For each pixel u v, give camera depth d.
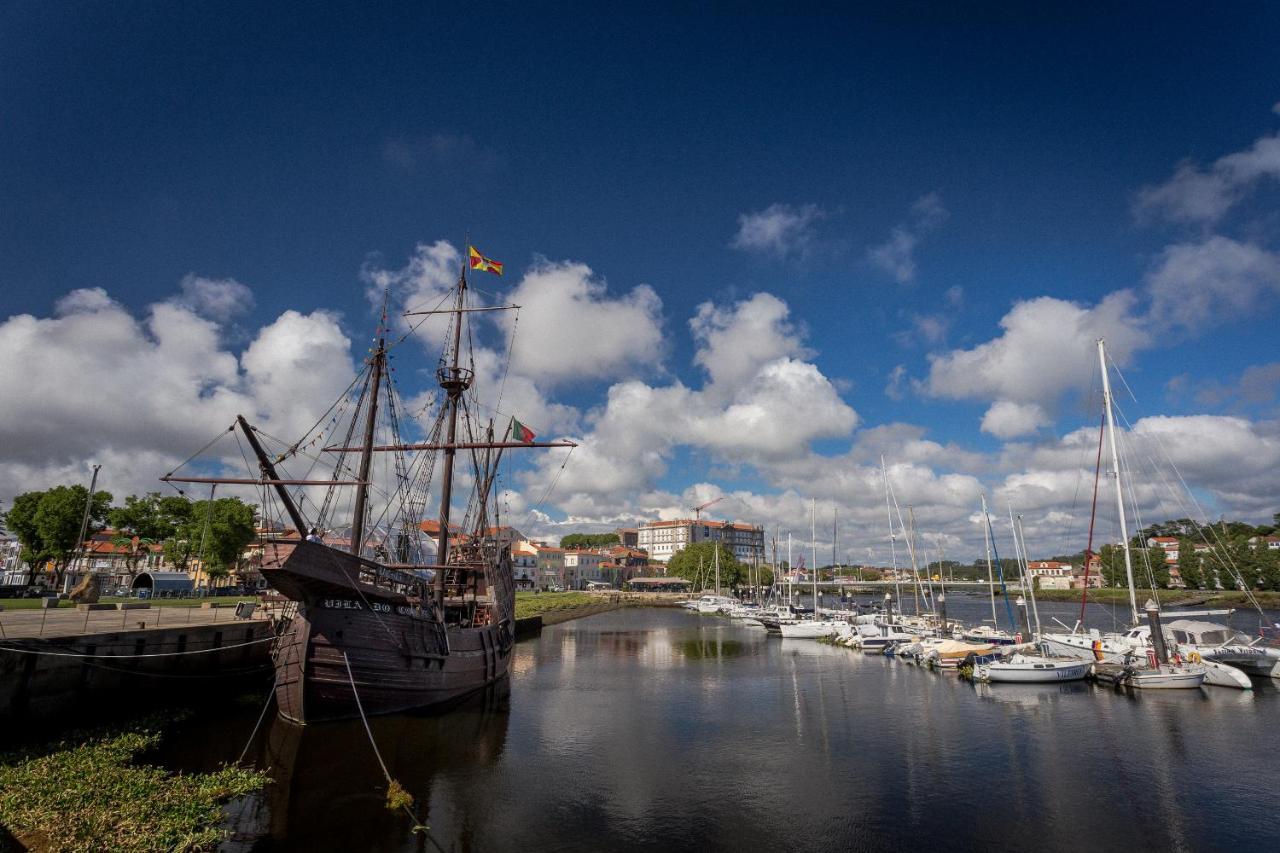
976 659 50.47
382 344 39.69
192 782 22.45
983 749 29.77
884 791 24.38
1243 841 20.14
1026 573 82.38
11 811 18.72
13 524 79.00
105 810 19.19
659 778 25.67
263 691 39.88
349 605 31.27
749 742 31.00
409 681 33.56
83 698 28.69
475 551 53.62
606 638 85.31
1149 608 44.59
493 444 51.31
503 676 49.19
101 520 83.50
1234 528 192.12
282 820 20.36
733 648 73.00
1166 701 39.53
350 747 27.73
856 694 43.28
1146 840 20.23
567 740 31.14
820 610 103.56
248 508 88.06
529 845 19.36
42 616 39.78
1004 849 19.58
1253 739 31.09
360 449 40.06
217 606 56.19
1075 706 38.62
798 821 21.50
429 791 23.52
